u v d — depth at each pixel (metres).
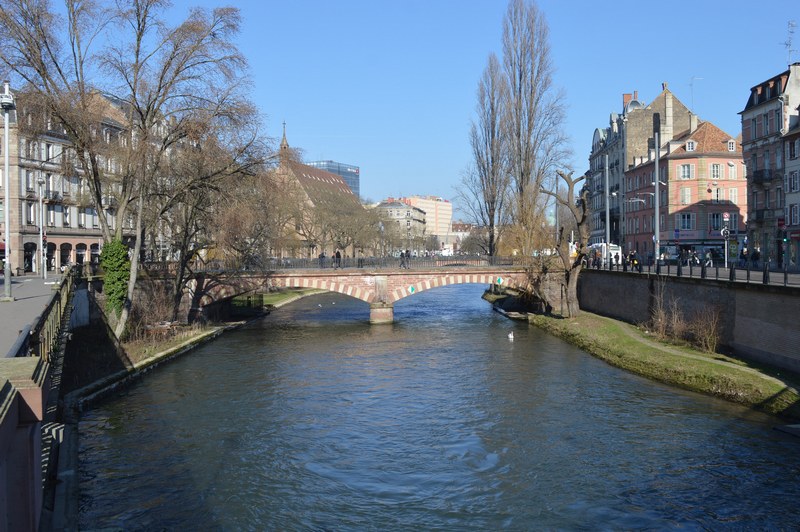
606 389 28.08
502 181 64.06
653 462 19.12
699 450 19.94
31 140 30.61
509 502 16.73
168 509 16.36
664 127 87.75
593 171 118.44
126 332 36.91
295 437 22.14
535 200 57.19
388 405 26.25
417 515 16.09
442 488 17.72
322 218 88.81
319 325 53.31
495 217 65.19
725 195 76.75
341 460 19.92
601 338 38.81
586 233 46.19
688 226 77.12
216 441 21.73
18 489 9.15
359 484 18.06
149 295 42.97
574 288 47.69
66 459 18.95
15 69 29.53
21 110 29.38
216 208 41.03
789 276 34.41
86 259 70.06
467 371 32.75
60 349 22.45
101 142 33.50
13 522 9.08
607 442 21.00
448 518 15.91
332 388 29.34
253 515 16.08
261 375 32.22
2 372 8.86
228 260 51.59
